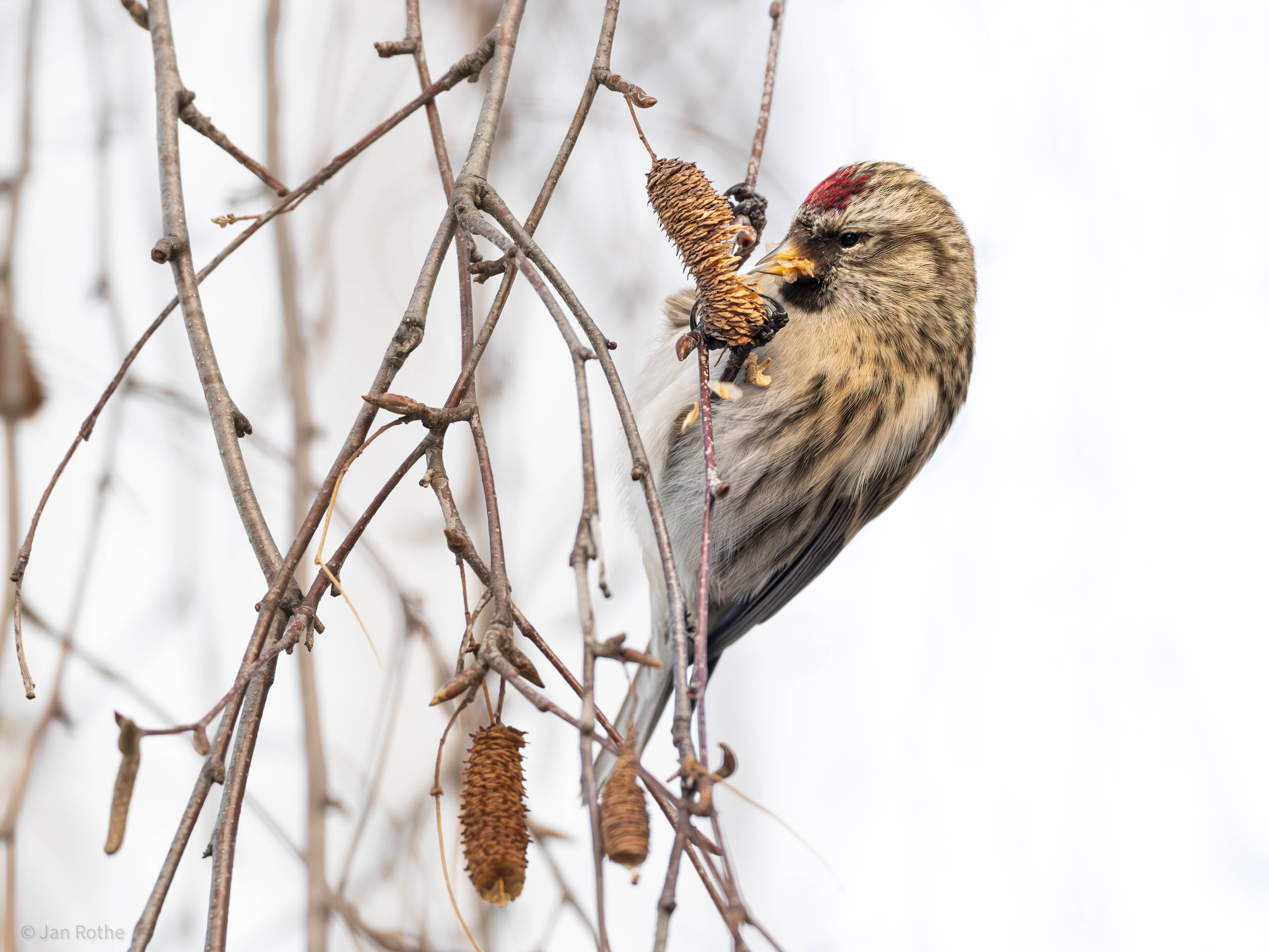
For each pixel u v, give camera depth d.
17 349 5.25
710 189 4.10
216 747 2.72
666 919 2.46
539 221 3.85
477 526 5.92
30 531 3.34
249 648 2.85
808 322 5.70
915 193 5.83
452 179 4.18
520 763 2.93
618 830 2.48
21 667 3.22
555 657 2.94
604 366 3.06
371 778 5.08
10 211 5.41
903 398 5.76
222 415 3.40
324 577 2.97
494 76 3.96
